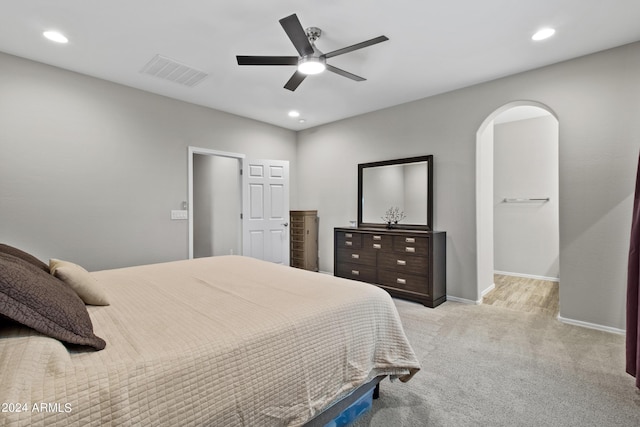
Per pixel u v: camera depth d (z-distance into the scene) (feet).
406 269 12.28
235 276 6.90
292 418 3.80
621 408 5.63
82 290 4.69
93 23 7.79
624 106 8.93
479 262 12.16
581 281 9.61
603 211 9.25
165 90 12.23
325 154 17.34
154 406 2.85
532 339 8.63
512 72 10.73
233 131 15.43
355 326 4.97
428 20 7.73
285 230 17.15
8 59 9.31
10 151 9.35
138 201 12.06
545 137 16.47
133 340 3.52
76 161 10.57
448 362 7.34
